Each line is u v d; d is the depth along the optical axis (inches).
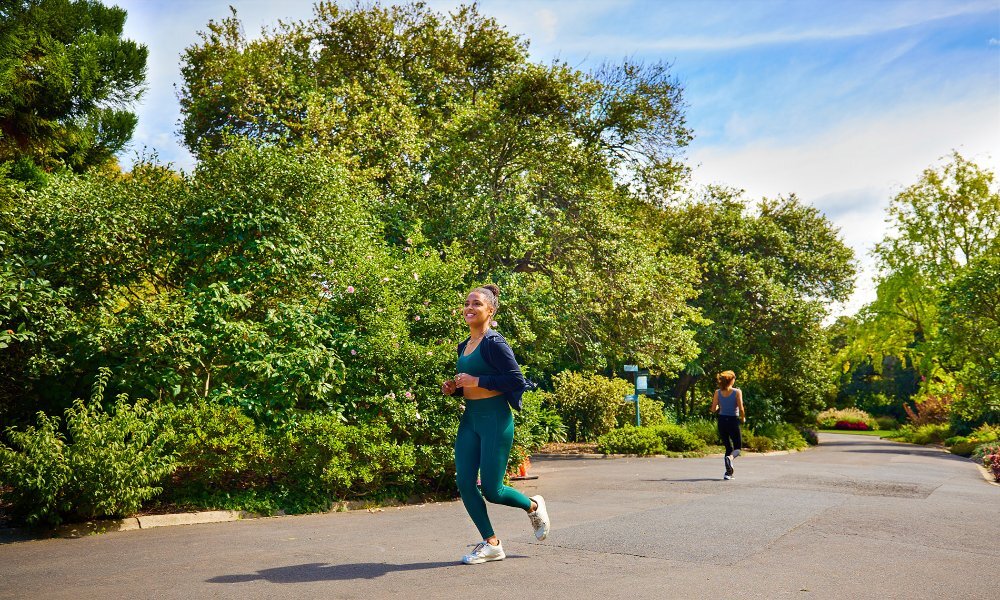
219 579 167.2
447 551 205.0
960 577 173.8
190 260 368.2
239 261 351.9
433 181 694.5
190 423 283.6
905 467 562.9
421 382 358.0
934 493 354.9
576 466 564.1
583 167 802.2
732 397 429.7
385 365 348.8
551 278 729.0
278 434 301.9
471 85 888.9
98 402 260.1
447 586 159.9
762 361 1342.3
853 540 221.0
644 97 879.1
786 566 183.2
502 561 188.2
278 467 298.0
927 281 1466.5
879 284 1539.1
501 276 650.2
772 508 290.2
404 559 192.5
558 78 736.3
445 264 399.9
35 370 296.5
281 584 161.9
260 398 317.4
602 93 850.1
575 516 274.1
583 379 896.3
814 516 267.7
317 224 382.3
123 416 253.4
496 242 661.3
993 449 639.1
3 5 505.7
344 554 200.1
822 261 1355.8
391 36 851.4
